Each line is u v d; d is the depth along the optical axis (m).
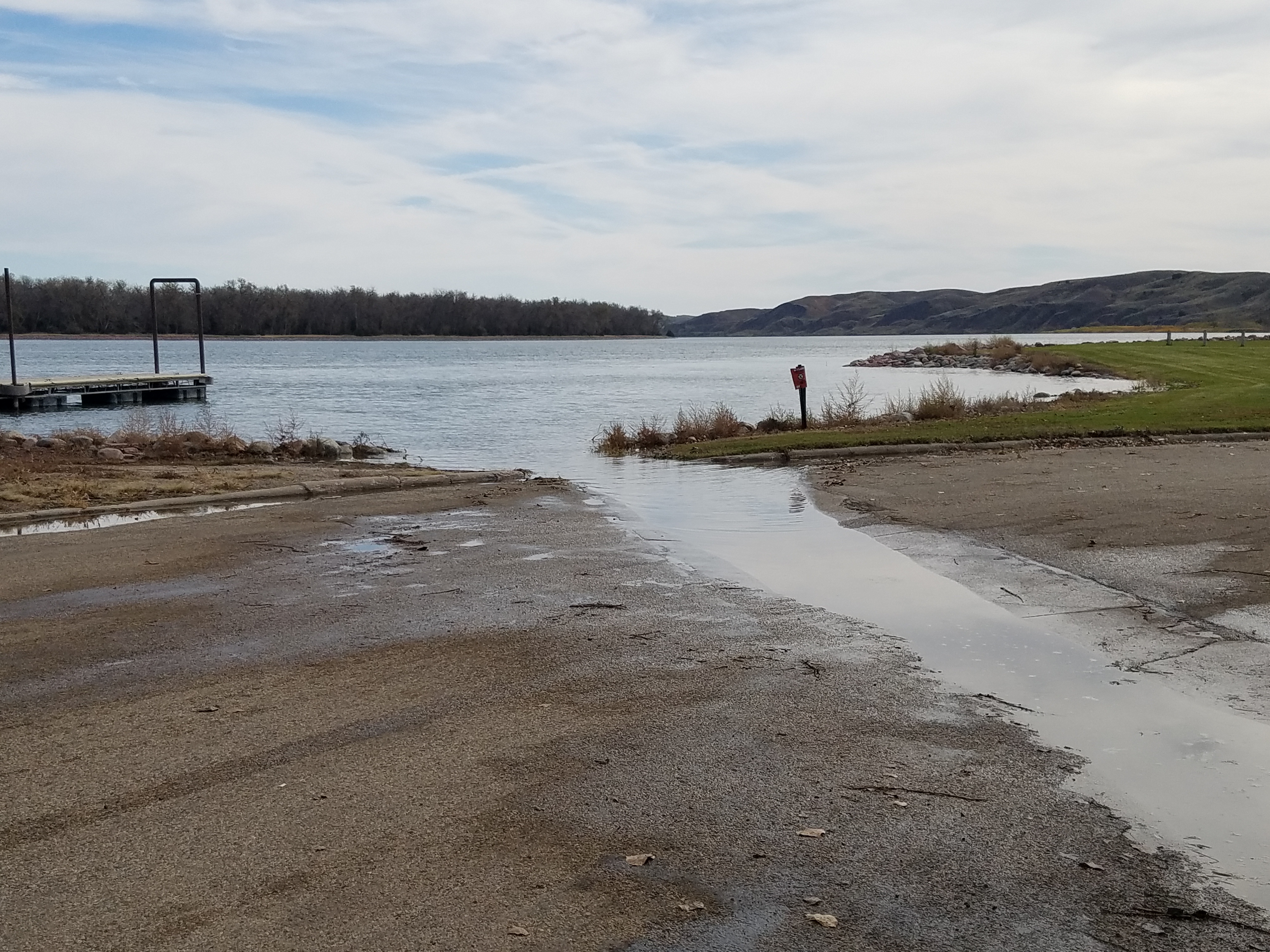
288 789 4.86
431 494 14.98
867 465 17.34
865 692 6.21
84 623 7.88
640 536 11.38
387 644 7.30
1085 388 43.12
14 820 4.55
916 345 194.25
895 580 9.14
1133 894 3.92
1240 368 45.03
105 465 19.92
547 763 5.16
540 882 4.00
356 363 97.12
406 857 4.20
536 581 9.23
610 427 30.22
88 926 3.70
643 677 6.53
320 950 3.55
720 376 69.81
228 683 6.47
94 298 163.00
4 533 12.07
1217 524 11.01
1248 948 3.58
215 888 3.96
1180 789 4.84
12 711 5.98
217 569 9.80
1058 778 4.96
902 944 3.60
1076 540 10.46
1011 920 3.75
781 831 4.42
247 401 45.53
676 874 4.07
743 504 13.64
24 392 39.56
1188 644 7.10
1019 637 7.33
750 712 5.88
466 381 63.72
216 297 179.62
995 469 16.11
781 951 3.55
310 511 13.27
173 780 4.97
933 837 4.36
